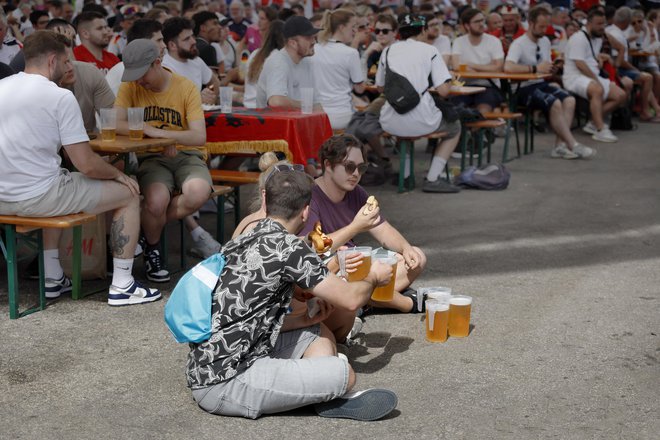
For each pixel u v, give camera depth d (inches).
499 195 333.1
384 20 418.6
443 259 243.6
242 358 139.4
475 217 296.2
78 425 141.9
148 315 195.8
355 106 395.9
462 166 371.2
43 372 163.2
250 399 139.0
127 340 180.2
